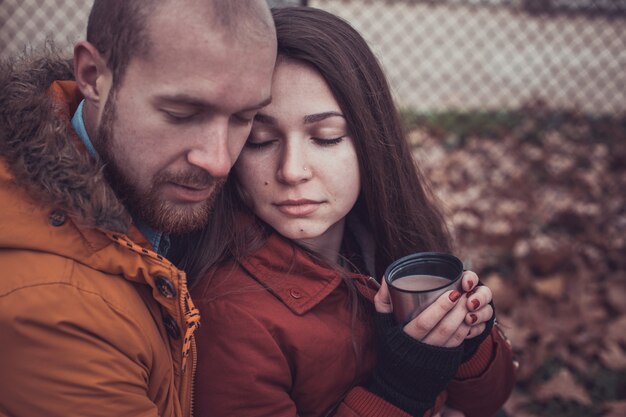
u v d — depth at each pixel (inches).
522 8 378.6
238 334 51.4
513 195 166.9
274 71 50.2
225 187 55.1
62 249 42.6
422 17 346.6
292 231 53.2
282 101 50.3
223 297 53.0
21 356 41.3
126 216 44.3
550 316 117.9
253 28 41.9
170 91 41.1
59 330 41.3
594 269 131.7
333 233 59.4
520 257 134.5
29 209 42.2
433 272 53.4
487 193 168.6
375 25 324.5
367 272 63.2
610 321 117.7
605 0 364.5
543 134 206.5
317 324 54.0
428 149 196.7
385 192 58.6
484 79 268.7
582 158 188.9
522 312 118.6
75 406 42.3
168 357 48.4
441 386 52.8
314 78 50.8
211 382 51.8
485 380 61.4
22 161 41.9
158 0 40.3
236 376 51.1
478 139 204.1
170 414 48.7
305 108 50.4
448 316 50.8
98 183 42.4
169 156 43.1
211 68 41.0
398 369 52.0
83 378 42.1
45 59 50.5
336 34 53.5
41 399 42.1
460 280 51.5
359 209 62.4
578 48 316.5
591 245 140.8
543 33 342.3
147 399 45.3
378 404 52.9
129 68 41.4
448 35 328.5
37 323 40.9
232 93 42.2
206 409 52.2
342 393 55.9
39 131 42.3
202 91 41.3
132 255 44.6
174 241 56.0
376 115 56.2
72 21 203.3
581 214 150.6
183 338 47.6
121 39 41.3
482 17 366.0
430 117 219.0
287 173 50.8
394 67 278.4
